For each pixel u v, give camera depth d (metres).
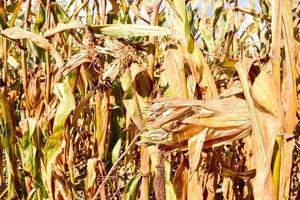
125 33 2.16
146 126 1.74
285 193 1.51
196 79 1.96
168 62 2.09
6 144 2.84
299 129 2.90
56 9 2.78
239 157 3.17
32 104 2.82
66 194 2.50
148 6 2.25
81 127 3.47
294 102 1.51
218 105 1.64
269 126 1.50
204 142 1.71
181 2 2.01
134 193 2.36
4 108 2.81
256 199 1.46
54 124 2.42
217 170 2.23
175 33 2.03
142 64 2.30
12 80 3.85
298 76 1.81
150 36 2.26
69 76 2.40
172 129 1.68
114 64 2.27
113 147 2.68
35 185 2.74
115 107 2.51
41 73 2.88
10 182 2.87
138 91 2.26
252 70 1.66
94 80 2.43
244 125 1.62
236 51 3.35
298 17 2.83
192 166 1.66
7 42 3.00
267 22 3.29
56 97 2.64
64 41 2.85
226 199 2.89
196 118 1.64
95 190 2.49
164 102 1.66
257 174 1.48
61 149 2.45
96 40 2.46
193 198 1.94
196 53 1.97
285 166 1.50
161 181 1.77
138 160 3.05
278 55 1.55
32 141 2.72
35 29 2.85
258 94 1.55
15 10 2.84
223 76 2.85
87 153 3.86
